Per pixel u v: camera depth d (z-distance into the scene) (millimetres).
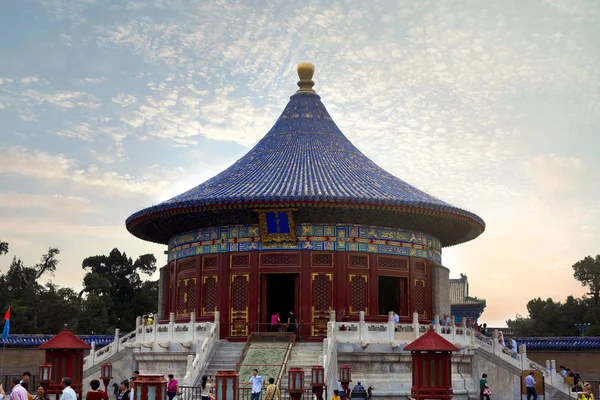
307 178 61250
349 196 56938
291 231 58469
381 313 66312
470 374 56969
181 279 64250
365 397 44625
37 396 37250
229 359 51562
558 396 55250
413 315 57094
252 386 41969
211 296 60969
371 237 60375
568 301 132875
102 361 57656
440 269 64062
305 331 57688
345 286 58656
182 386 43844
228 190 59750
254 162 65750
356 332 51969
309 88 73000
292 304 71750
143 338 58000
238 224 60719
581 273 132500
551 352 71188
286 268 58875
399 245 61562
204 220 62281
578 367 70688
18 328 102938
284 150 66875
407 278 61500
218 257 60938
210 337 52969
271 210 57938
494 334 61250
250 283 59188
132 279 131125
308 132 68812
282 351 51438
